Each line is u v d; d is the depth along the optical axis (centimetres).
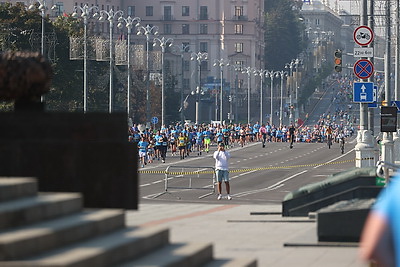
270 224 5228
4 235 2197
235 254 3778
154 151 17150
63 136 3309
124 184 3281
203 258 2758
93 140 3328
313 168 13762
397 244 1393
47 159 3259
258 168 13825
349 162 15712
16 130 3297
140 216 5850
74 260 2125
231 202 7812
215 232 4756
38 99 3441
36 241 2206
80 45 17912
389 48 14412
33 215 2428
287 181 10969
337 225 4081
